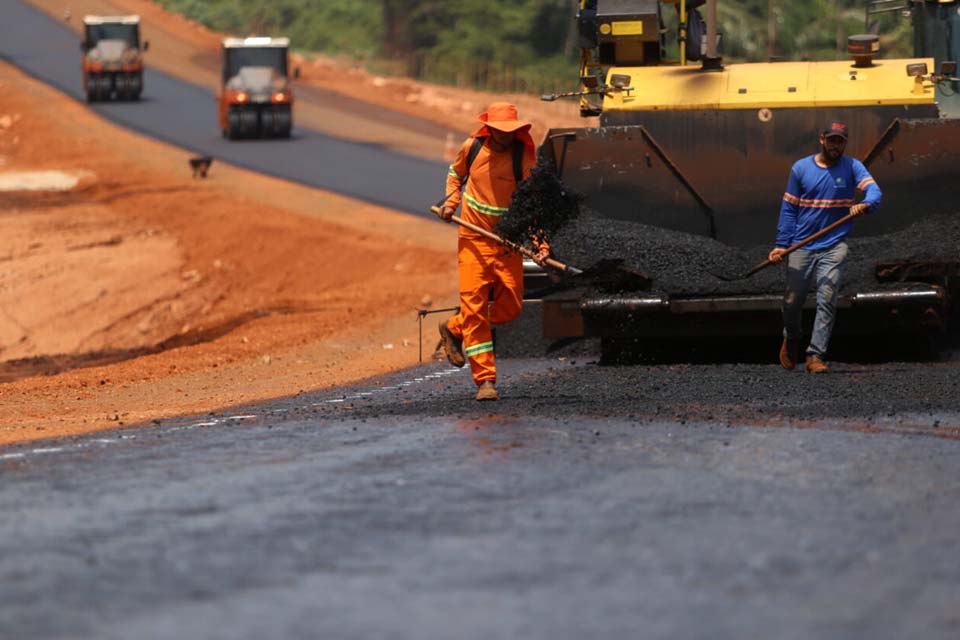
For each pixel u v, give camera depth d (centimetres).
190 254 10956
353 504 1781
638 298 3803
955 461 2098
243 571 1428
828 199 3609
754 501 1773
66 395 4388
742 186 4197
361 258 10050
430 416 2816
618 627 1210
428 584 1370
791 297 3631
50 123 19575
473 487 1891
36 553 1520
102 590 1356
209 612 1273
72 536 1609
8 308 9250
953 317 3994
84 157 17038
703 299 3784
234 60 18050
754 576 1386
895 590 1331
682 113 4212
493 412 2844
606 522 1645
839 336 4009
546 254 2984
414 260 9781
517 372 3969
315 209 12688
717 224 4209
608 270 3869
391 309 7312
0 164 17262
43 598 1327
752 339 4100
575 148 4194
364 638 1184
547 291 3972
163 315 8931
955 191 4009
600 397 3139
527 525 1634
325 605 1295
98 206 13625
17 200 14025
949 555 1472
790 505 1745
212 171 15425
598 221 4153
